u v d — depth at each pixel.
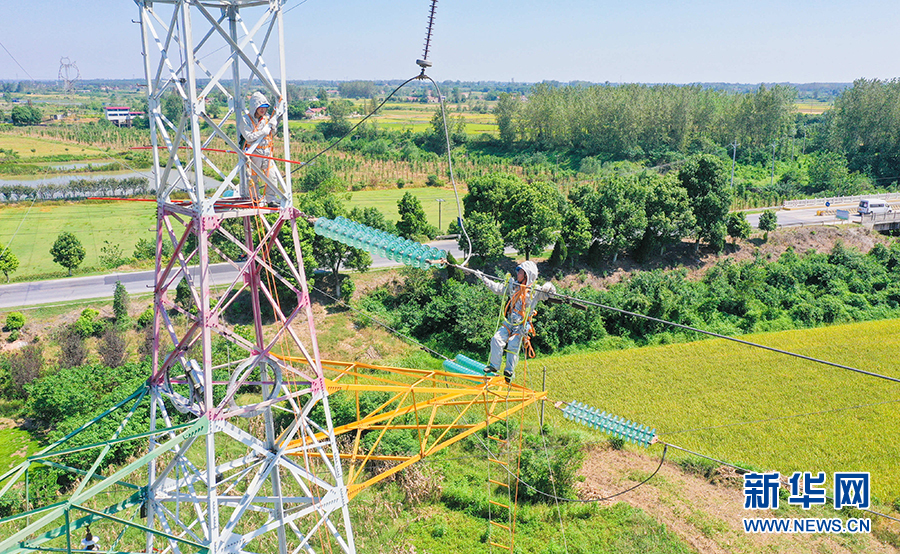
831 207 101.00
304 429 18.94
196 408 18.08
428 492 33.09
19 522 30.70
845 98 137.50
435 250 18.48
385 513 31.72
